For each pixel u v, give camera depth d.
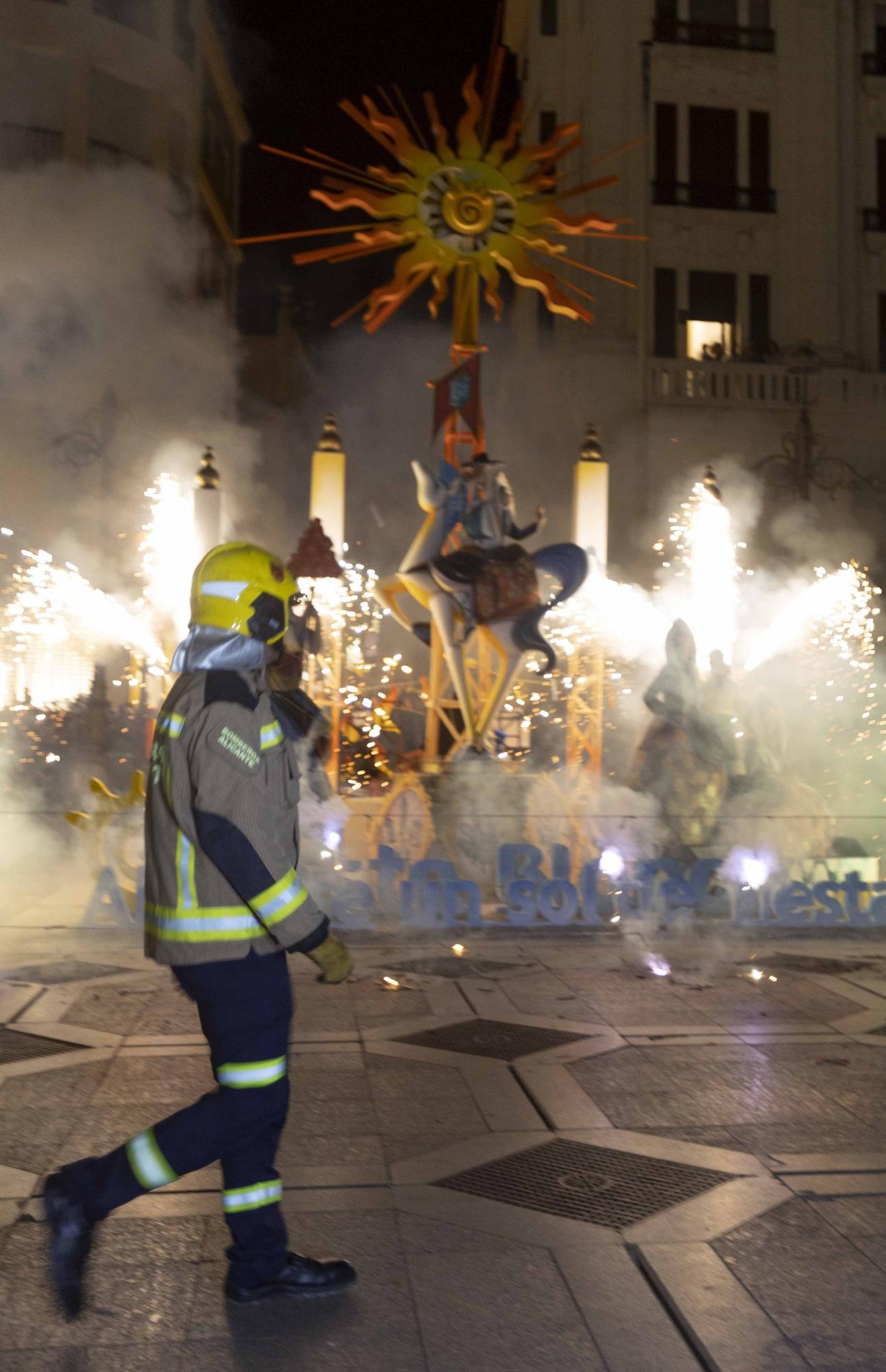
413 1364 3.09
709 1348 3.14
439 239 11.72
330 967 3.40
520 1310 3.37
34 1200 4.11
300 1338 3.22
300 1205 4.08
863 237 27.17
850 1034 6.32
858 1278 3.54
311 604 9.47
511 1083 5.46
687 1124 4.89
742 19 27.08
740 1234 3.84
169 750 3.35
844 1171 4.38
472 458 11.50
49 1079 5.45
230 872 3.22
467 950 8.65
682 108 26.81
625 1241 3.81
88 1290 3.48
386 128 11.78
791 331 26.61
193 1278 3.56
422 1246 3.77
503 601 11.00
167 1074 5.53
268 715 3.39
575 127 11.95
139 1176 3.28
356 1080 5.49
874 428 25.72
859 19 27.61
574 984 7.54
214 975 3.32
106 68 26.16
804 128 27.03
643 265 25.67
